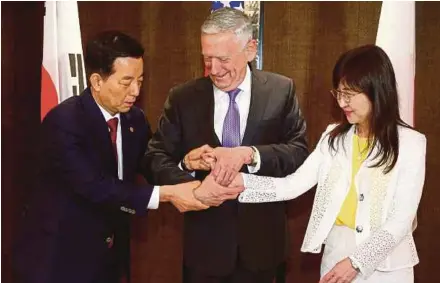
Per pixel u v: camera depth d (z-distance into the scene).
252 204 2.06
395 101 1.72
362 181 1.76
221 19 1.93
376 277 1.76
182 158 2.12
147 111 3.30
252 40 2.00
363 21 3.18
